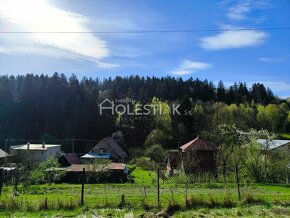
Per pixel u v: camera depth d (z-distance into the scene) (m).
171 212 18.94
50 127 95.06
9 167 50.28
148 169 66.25
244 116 99.88
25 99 96.94
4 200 20.31
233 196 23.89
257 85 136.62
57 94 98.94
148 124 96.38
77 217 17.80
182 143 82.25
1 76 103.19
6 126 90.44
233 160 46.16
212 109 104.06
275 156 43.88
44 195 30.31
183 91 130.50
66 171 50.78
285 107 118.56
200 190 31.98
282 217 17.56
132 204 20.45
